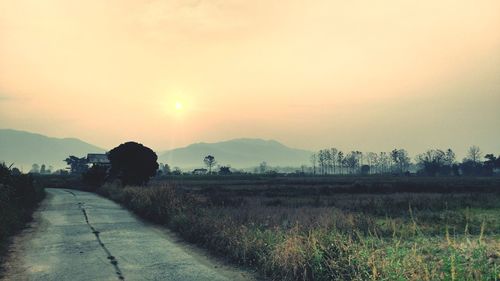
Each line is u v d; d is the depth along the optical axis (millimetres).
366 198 32844
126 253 11062
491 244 10820
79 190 50938
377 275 6887
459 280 6449
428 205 24578
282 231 11195
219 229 11992
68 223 17375
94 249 11625
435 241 11750
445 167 158000
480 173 158625
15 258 10367
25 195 24078
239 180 91625
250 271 9109
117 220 18547
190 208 16594
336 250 8195
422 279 6672
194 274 8797
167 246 12156
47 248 11758
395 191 44812
